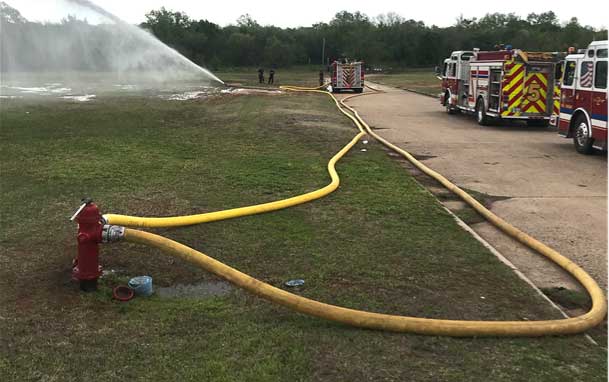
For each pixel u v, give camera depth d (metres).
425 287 4.44
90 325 3.62
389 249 5.31
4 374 3.04
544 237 6.11
